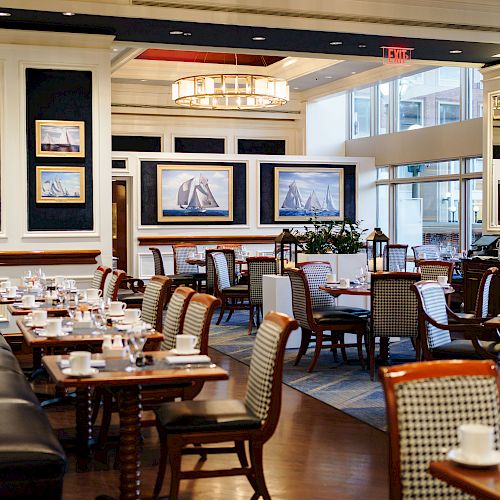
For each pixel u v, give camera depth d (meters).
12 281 9.05
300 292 8.02
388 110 16.14
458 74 14.16
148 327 4.97
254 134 16.97
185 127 16.44
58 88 9.11
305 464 4.89
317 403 6.54
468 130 13.73
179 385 4.65
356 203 16.56
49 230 9.19
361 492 4.36
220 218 15.86
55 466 3.34
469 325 5.93
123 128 16.00
